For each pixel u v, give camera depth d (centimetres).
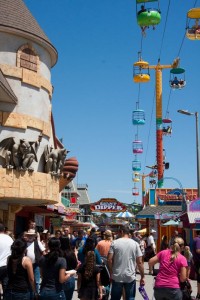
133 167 5906
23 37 2078
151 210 3916
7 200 2027
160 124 4716
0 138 1950
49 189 2070
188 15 2372
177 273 853
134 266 991
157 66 4784
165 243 2075
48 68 2258
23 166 1930
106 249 1258
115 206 4047
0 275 965
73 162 2589
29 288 782
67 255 996
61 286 811
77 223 4950
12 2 2116
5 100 1980
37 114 2103
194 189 4494
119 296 978
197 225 2167
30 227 1188
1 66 2003
